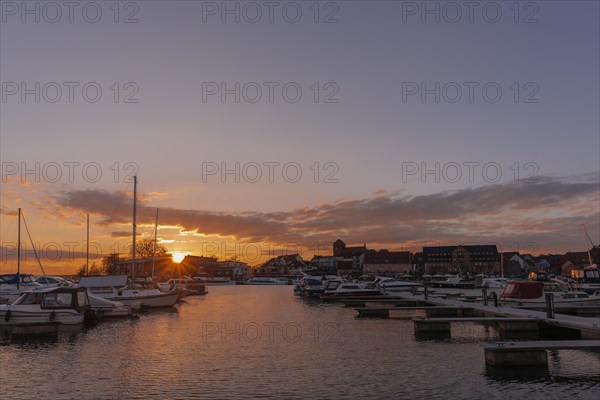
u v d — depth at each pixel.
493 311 37.09
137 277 64.12
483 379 19.31
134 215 62.66
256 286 130.88
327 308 53.19
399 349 26.09
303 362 22.89
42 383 19.36
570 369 20.75
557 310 40.66
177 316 44.81
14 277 54.25
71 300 36.09
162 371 21.30
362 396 17.30
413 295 62.66
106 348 27.09
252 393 17.84
